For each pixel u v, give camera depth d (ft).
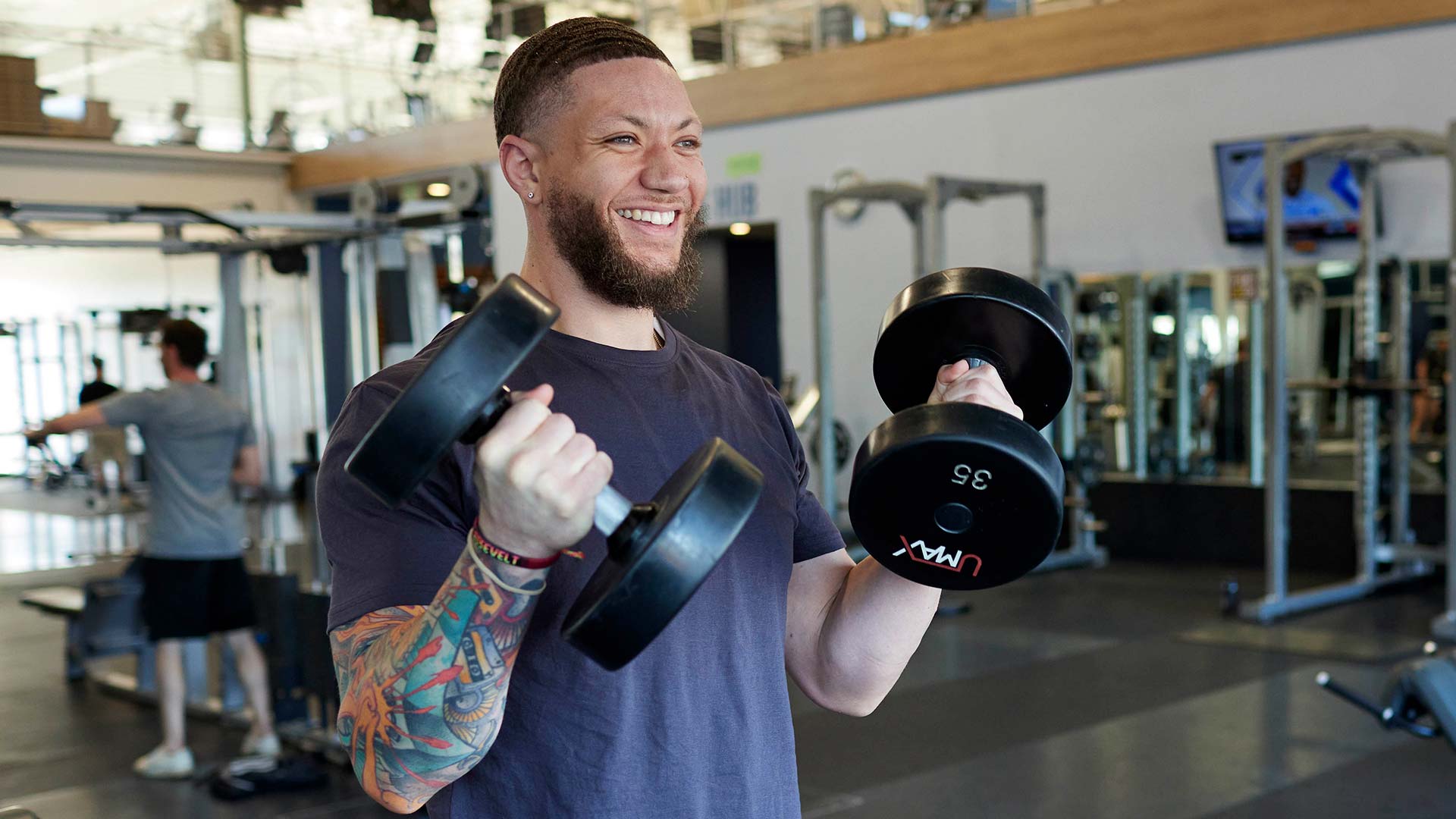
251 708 13.56
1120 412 24.99
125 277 42.14
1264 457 23.59
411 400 2.46
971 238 25.99
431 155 33.30
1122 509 25.35
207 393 13.16
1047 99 24.82
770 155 28.60
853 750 13.20
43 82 33.83
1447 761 12.23
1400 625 18.31
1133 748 12.95
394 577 3.19
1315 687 15.10
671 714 3.40
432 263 14.89
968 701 14.98
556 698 3.34
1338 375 22.44
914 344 3.70
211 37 35.96
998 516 3.07
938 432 2.96
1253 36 22.06
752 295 33.32
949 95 25.95
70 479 43.45
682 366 3.86
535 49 3.67
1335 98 21.56
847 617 3.99
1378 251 21.47
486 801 3.39
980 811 11.23
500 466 2.49
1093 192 24.48
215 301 38.63
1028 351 3.64
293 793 12.50
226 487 13.28
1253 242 22.45
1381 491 21.17
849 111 27.32
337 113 36.96
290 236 14.47
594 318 3.71
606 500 2.67
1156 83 23.50
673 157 3.58
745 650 3.60
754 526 3.72
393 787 2.95
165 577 13.04
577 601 2.77
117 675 17.67
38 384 43.47
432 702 2.78
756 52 30.63
